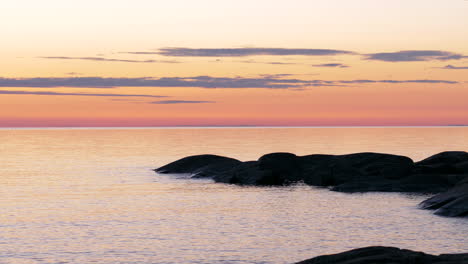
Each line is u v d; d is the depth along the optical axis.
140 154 116.00
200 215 41.69
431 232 34.25
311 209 43.97
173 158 103.38
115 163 92.31
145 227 37.19
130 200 49.84
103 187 59.97
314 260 21.22
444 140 183.12
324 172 60.22
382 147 136.50
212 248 31.17
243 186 60.06
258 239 33.28
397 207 44.06
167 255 29.75
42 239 33.59
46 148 146.50
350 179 58.56
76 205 47.03
